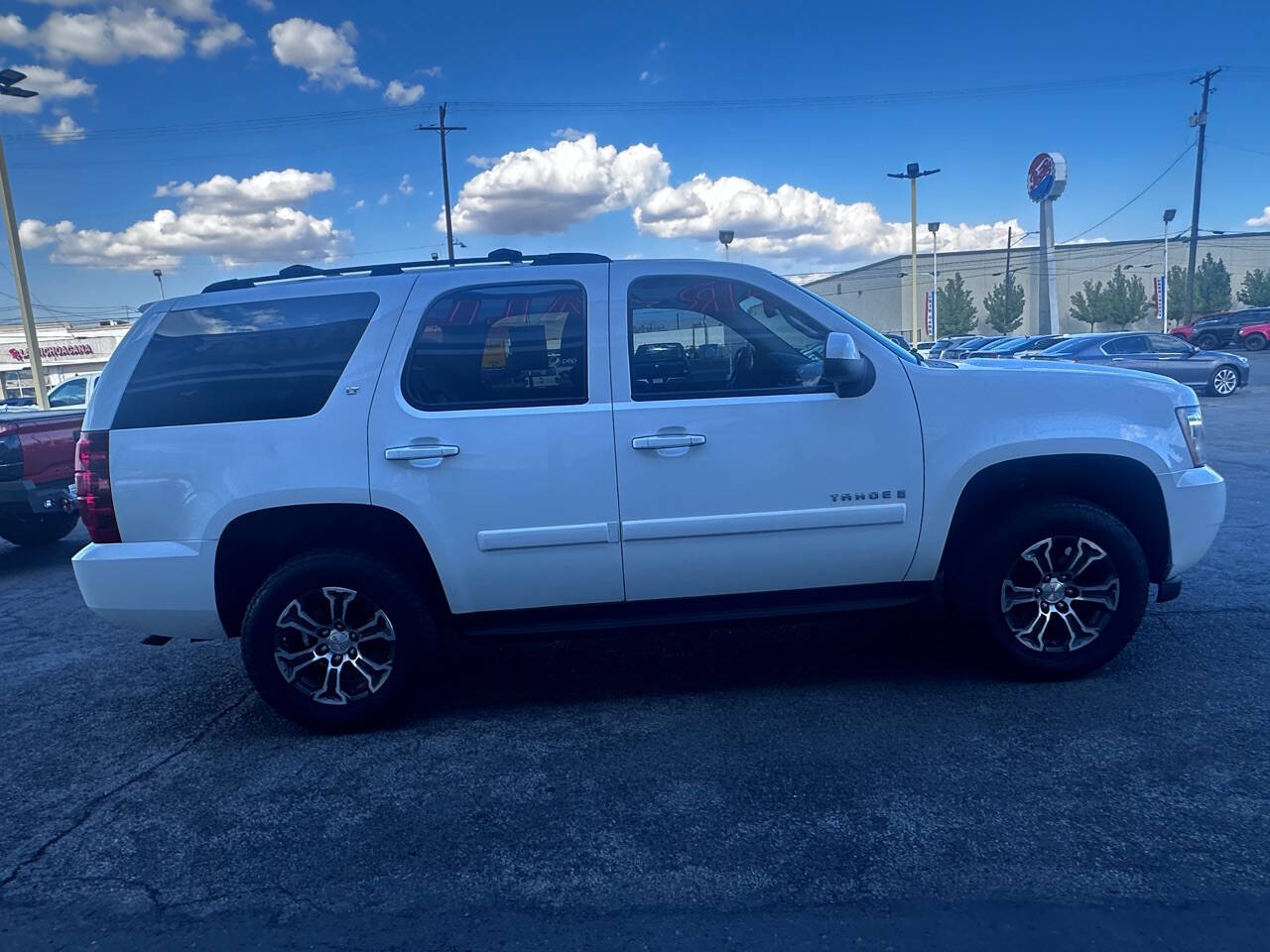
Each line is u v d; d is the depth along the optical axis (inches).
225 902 120.1
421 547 168.1
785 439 165.6
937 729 159.9
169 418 163.5
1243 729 154.5
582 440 163.2
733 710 173.0
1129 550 169.9
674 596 170.6
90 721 187.0
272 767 159.9
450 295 167.6
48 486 341.7
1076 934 105.8
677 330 168.2
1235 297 3073.3
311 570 163.8
